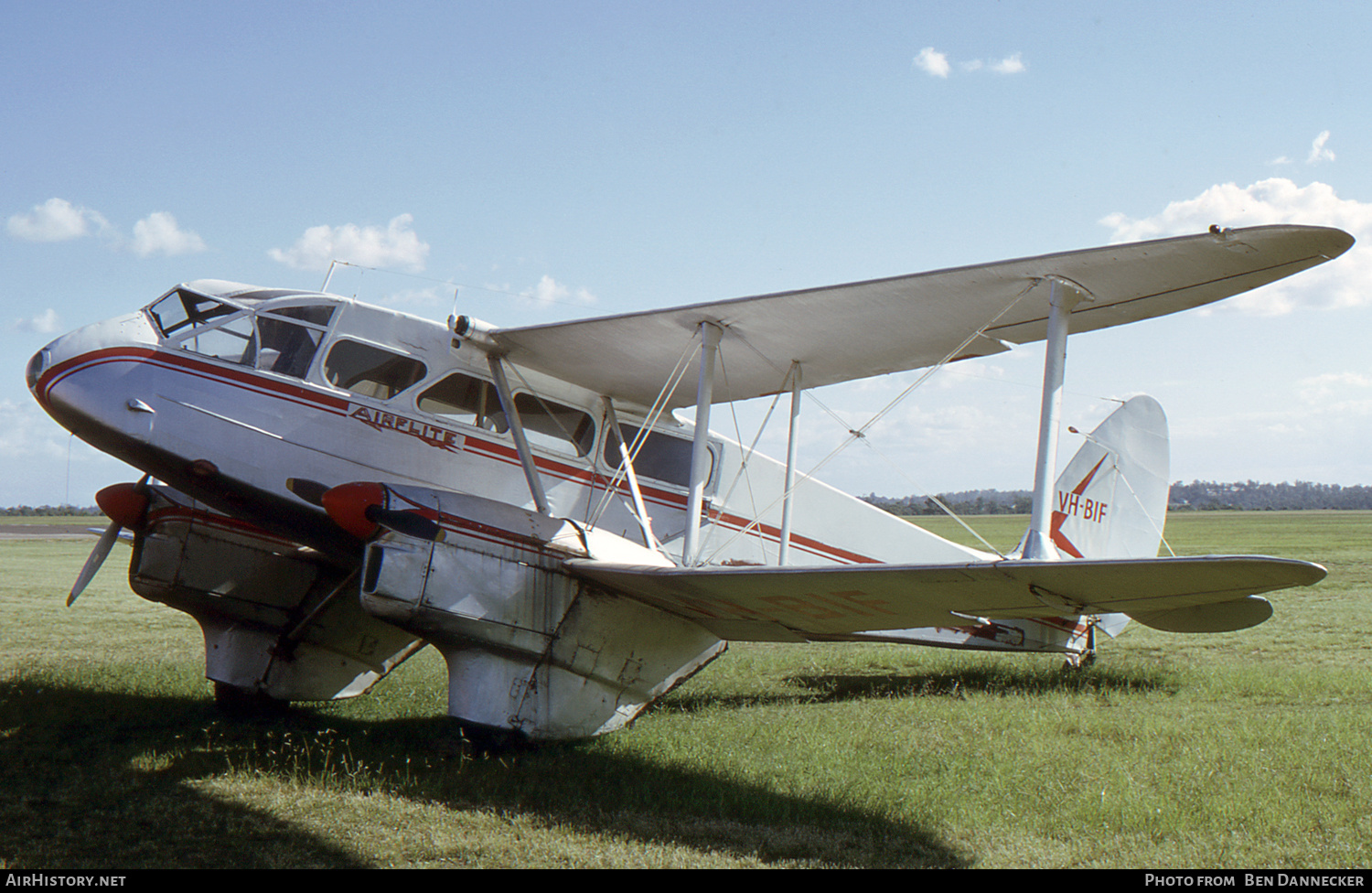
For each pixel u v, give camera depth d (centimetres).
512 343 743
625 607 698
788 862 424
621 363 778
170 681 884
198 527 762
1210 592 478
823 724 745
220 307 667
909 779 567
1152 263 565
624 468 799
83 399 612
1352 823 477
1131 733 683
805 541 970
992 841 455
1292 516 10888
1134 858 433
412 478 707
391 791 523
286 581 789
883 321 695
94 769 560
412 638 856
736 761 609
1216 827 473
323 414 680
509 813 486
